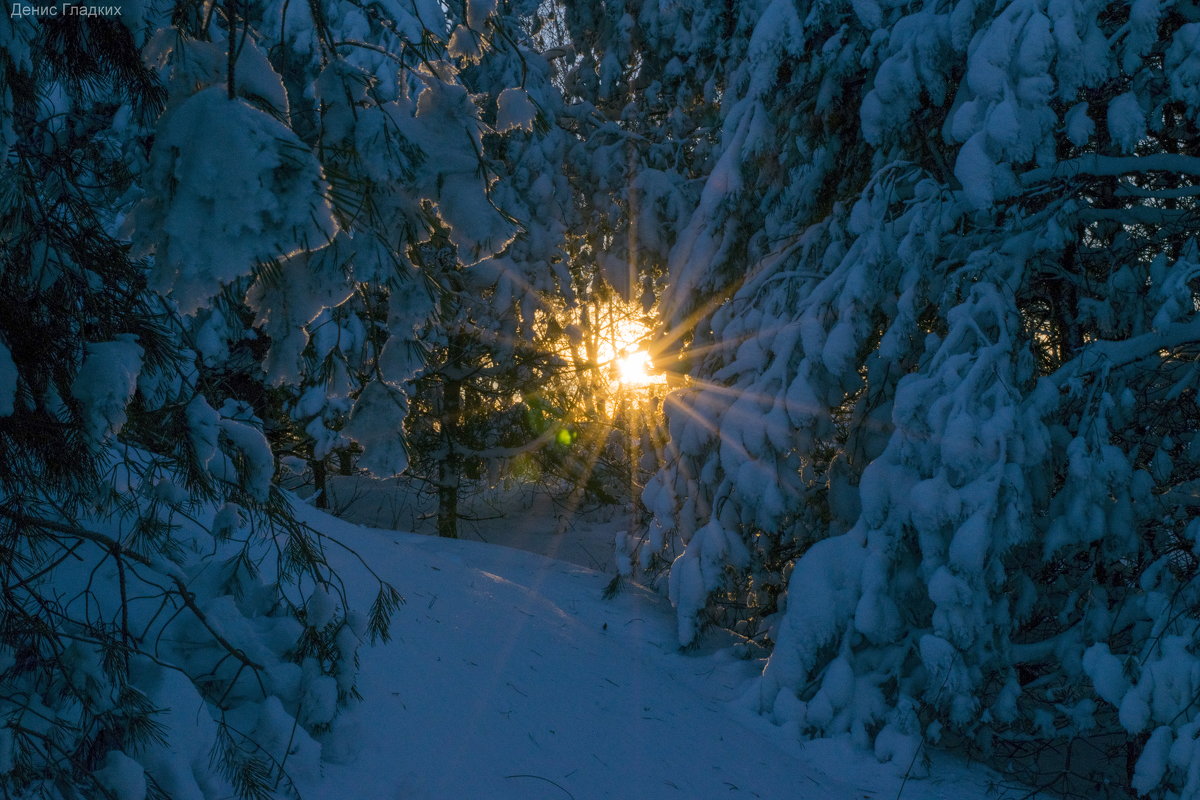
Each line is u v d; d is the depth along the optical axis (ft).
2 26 5.45
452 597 18.94
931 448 21.83
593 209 44.16
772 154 27.91
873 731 22.24
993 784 20.75
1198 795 16.49
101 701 7.84
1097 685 18.69
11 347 7.41
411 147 6.25
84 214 8.15
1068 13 18.29
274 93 5.68
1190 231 22.17
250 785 8.80
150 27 6.57
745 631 30.68
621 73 44.32
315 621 10.50
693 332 32.71
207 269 4.79
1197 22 18.89
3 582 7.93
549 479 60.80
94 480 8.32
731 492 27.68
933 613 21.62
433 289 7.14
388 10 32.12
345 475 56.75
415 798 10.75
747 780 16.75
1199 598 18.72
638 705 17.95
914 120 24.18
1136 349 21.20
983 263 21.95
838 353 23.98
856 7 23.66
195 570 11.31
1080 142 19.52
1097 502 20.93
